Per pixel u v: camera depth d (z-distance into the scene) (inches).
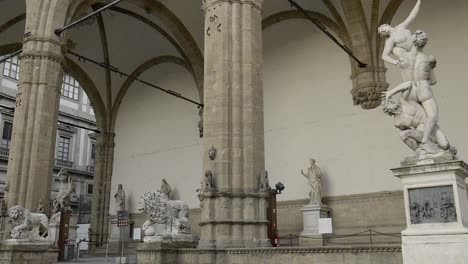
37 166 817.5
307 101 1137.4
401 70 384.8
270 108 1201.4
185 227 569.6
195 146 1358.3
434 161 347.6
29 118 840.3
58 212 935.7
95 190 1507.1
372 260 400.5
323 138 1091.3
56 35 887.7
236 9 600.1
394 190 964.0
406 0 1035.3
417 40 381.4
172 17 1238.3
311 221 1000.9
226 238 518.9
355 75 1050.7
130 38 1391.5
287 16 1186.6
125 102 1569.9
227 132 555.8
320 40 1141.7
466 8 955.3
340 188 1040.2
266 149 1184.2
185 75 1419.8
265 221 535.5
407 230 351.9
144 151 1486.2
